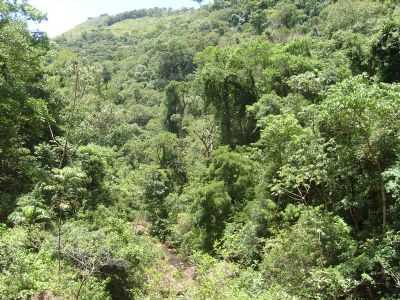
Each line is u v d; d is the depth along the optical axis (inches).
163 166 1588.3
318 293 488.7
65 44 4500.5
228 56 1403.8
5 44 706.2
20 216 604.4
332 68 1098.1
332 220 568.1
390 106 488.4
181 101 2014.0
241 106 1304.1
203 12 4197.8
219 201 931.3
